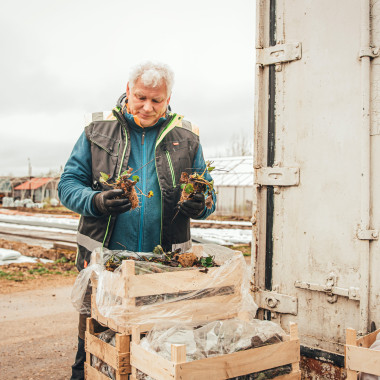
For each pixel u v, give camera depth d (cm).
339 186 251
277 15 276
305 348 260
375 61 239
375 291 238
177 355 165
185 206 223
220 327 197
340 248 250
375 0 238
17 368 364
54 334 457
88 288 233
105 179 223
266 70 281
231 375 179
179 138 249
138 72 215
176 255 224
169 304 197
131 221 233
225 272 213
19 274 780
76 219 2552
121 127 241
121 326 190
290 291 271
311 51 262
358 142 243
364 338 206
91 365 219
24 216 2934
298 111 268
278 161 276
